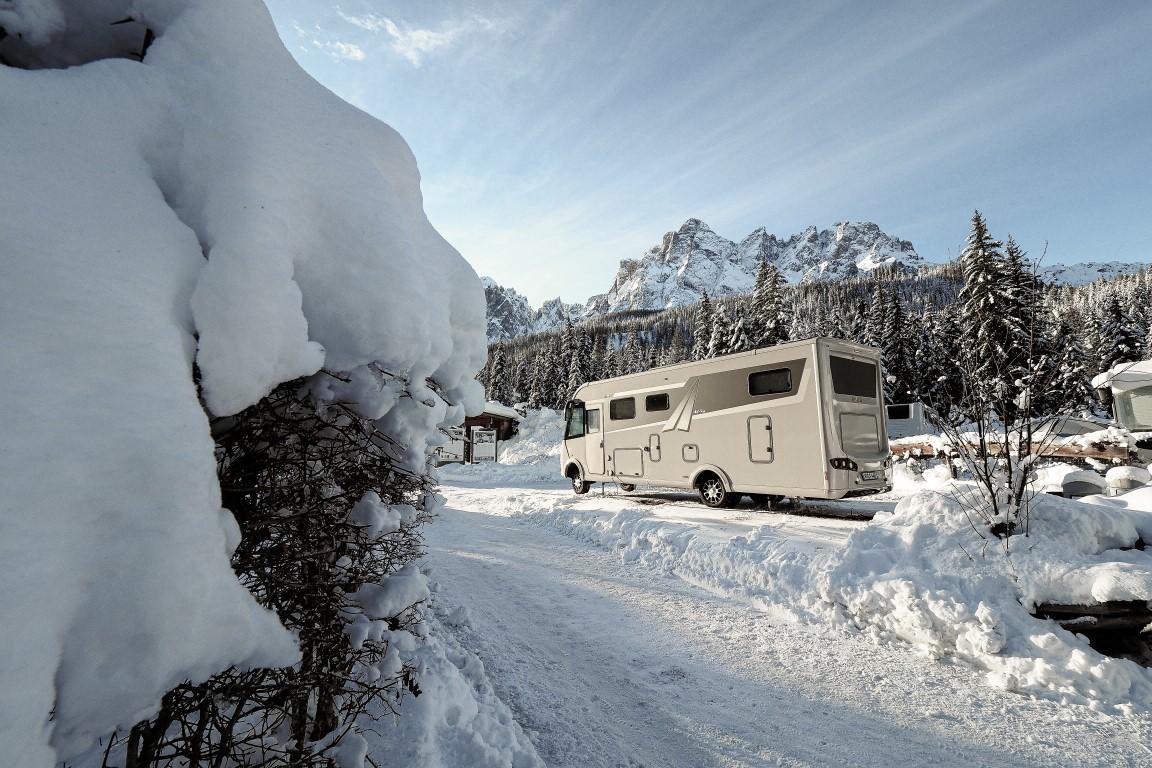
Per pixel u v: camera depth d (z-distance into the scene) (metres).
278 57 2.19
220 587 1.29
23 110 1.43
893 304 31.80
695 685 3.54
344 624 2.19
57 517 1.07
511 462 26.88
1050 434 4.40
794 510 9.18
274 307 1.58
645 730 3.02
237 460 1.85
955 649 3.79
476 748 2.50
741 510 9.20
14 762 0.96
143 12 1.98
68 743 1.12
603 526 8.21
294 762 1.89
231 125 1.77
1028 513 4.21
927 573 4.21
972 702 3.24
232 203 1.61
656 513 8.79
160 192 1.62
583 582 5.88
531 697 3.37
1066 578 3.69
